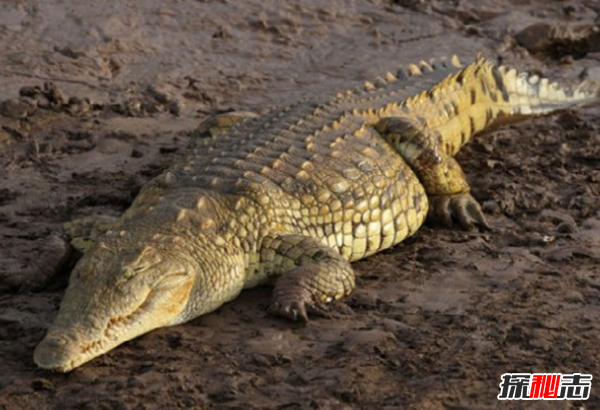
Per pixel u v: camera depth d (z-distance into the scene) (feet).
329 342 74.08
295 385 68.54
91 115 122.93
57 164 109.50
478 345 73.56
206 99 132.16
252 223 81.35
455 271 86.02
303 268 79.41
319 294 78.69
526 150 116.06
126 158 112.06
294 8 154.81
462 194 97.55
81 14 142.41
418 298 81.15
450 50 152.35
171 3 148.97
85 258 74.18
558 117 124.57
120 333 70.95
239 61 142.51
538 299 81.00
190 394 67.26
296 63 144.56
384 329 75.82
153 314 72.74
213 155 88.79
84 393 67.05
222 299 78.69
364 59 147.54
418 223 93.56
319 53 147.74
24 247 89.10
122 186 103.76
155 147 115.34
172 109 127.65
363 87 106.73
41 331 74.23
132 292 71.46
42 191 102.22
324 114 96.99
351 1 159.74
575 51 159.53
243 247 80.43
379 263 87.97
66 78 131.34
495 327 76.23
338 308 78.74
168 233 77.46
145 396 66.80
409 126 95.25
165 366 70.18
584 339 74.74
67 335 68.90
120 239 76.33
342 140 92.43
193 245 77.20
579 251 89.86
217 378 69.10
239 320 77.36
